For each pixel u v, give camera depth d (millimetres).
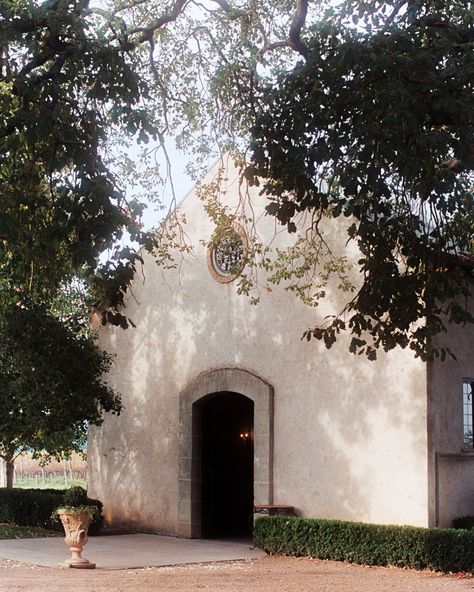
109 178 10836
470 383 16484
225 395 18469
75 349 18922
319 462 16281
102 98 10750
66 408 18703
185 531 18312
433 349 11914
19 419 18922
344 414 16047
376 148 10234
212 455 18906
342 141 10414
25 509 20406
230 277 18266
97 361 19406
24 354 18359
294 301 17062
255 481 17031
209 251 18703
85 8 11820
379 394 15641
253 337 17672
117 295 10984
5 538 17922
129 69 10852
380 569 14141
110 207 10391
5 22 10477
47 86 10602
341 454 15992
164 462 19047
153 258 19859
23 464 37688
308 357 16703
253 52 14242
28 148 11117
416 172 10664
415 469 15023
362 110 10430
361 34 10641
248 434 19844
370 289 11758
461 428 15914
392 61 10070
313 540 15352
